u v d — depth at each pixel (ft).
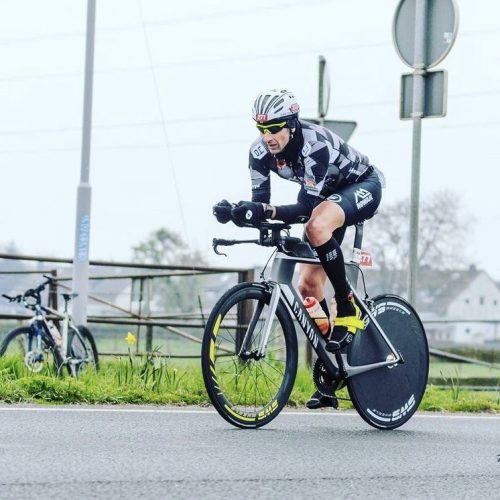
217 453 37.01
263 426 45.21
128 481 31.35
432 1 64.80
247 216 43.09
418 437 44.21
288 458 36.63
